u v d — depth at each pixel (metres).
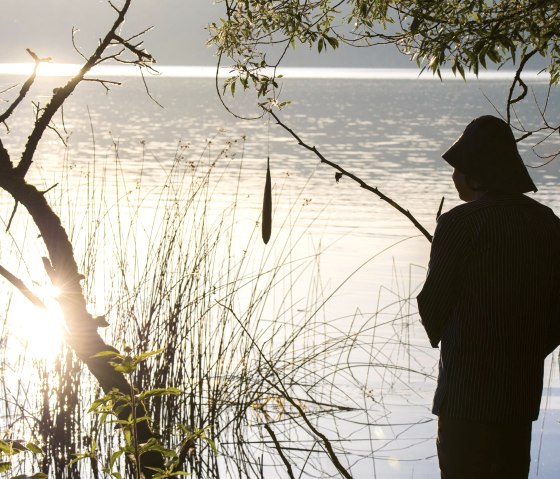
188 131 41.62
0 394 6.39
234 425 6.16
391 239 14.38
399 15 4.54
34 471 5.31
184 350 6.21
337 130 42.88
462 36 4.30
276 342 8.14
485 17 4.32
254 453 5.73
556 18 4.30
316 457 5.72
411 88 127.44
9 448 3.06
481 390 3.21
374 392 6.95
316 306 9.89
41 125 4.29
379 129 43.66
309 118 53.41
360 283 11.15
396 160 27.86
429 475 5.44
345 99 86.25
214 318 7.90
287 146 33.62
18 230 12.55
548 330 3.34
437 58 4.29
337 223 15.85
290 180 22.33
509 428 3.22
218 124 47.41
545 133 37.28
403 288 10.89
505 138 3.35
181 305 6.28
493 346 3.20
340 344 8.21
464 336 3.23
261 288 10.70
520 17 4.25
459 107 68.25
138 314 6.42
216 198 18.28
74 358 5.89
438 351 8.16
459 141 3.39
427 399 6.86
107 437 5.68
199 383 6.02
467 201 3.42
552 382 7.38
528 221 3.24
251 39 4.78
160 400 5.78
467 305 3.23
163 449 3.27
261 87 4.65
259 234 14.34
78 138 36.03
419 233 14.94
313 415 6.46
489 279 3.20
